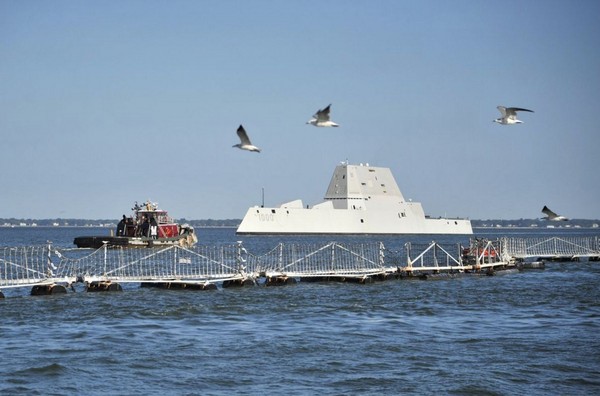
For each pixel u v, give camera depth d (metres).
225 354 51.59
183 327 61.75
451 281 100.25
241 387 44.00
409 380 45.66
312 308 73.06
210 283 85.75
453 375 46.72
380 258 107.69
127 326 61.84
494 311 72.62
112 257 146.25
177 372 46.91
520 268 120.38
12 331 59.00
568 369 48.38
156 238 181.75
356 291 87.19
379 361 50.09
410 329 61.84
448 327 63.03
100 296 78.94
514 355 51.88
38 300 75.44
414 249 172.25
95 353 51.38
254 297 80.12
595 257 150.38
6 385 43.59
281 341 56.06
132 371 47.00
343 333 59.69
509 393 43.47
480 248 121.94
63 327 60.97
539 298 82.50
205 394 42.56
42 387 43.41
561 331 61.09
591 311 73.12
